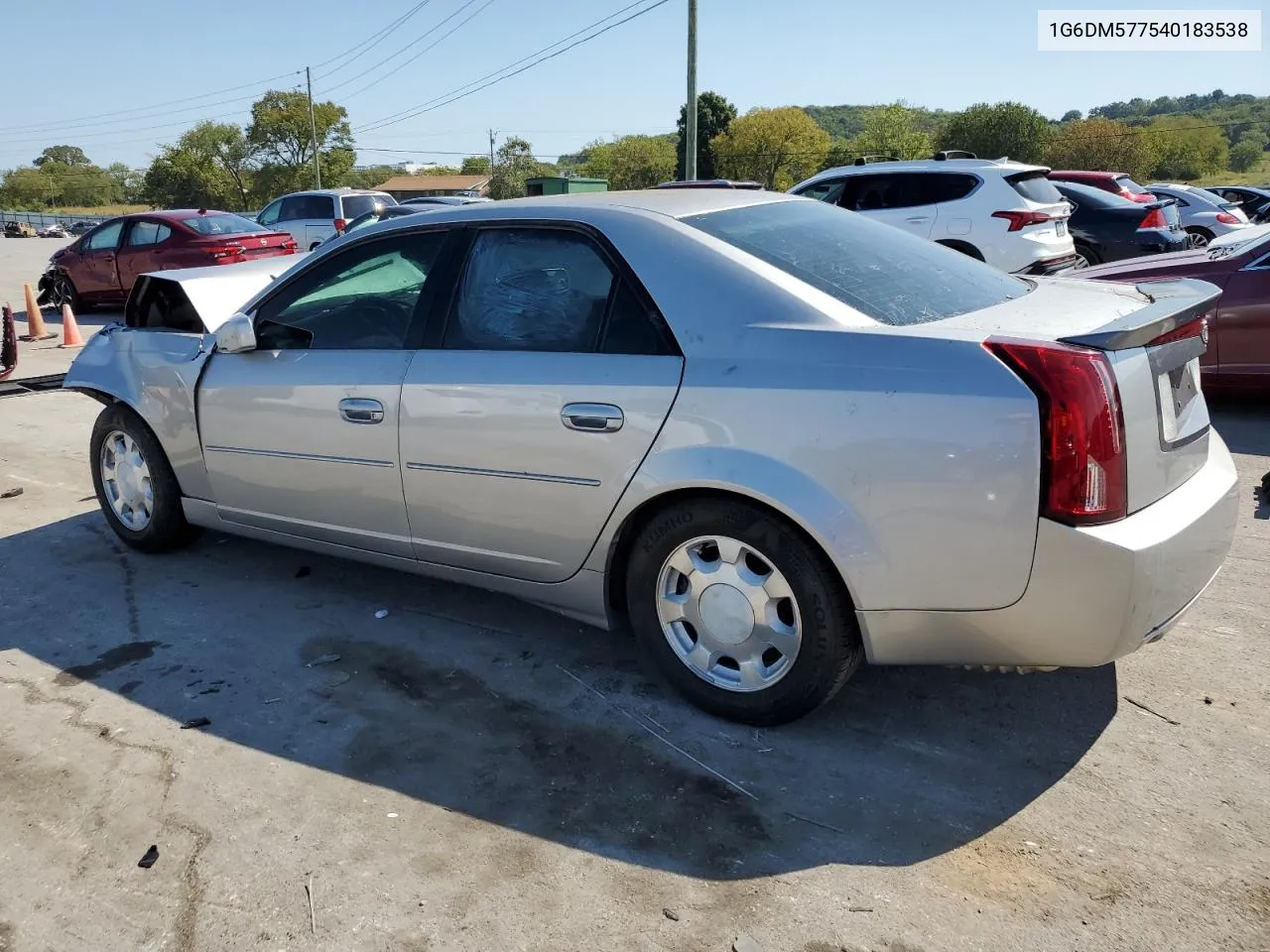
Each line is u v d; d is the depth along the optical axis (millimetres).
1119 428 2529
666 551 3125
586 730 3176
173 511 4629
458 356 3465
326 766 3023
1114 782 2807
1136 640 2611
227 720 3301
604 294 3201
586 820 2730
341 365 3766
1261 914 2297
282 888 2500
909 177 10812
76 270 15781
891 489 2668
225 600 4285
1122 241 12438
